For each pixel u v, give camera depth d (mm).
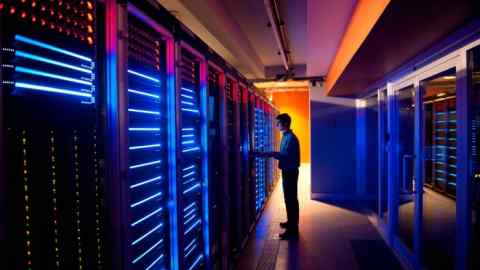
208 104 2773
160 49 1977
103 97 1337
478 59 2434
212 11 3969
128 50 1573
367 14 2514
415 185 3582
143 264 1708
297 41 7016
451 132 6680
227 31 4898
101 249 1283
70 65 1106
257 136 6031
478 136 2420
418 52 3123
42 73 982
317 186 7695
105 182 1314
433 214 5965
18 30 899
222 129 3270
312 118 7680
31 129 948
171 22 1959
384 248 4414
